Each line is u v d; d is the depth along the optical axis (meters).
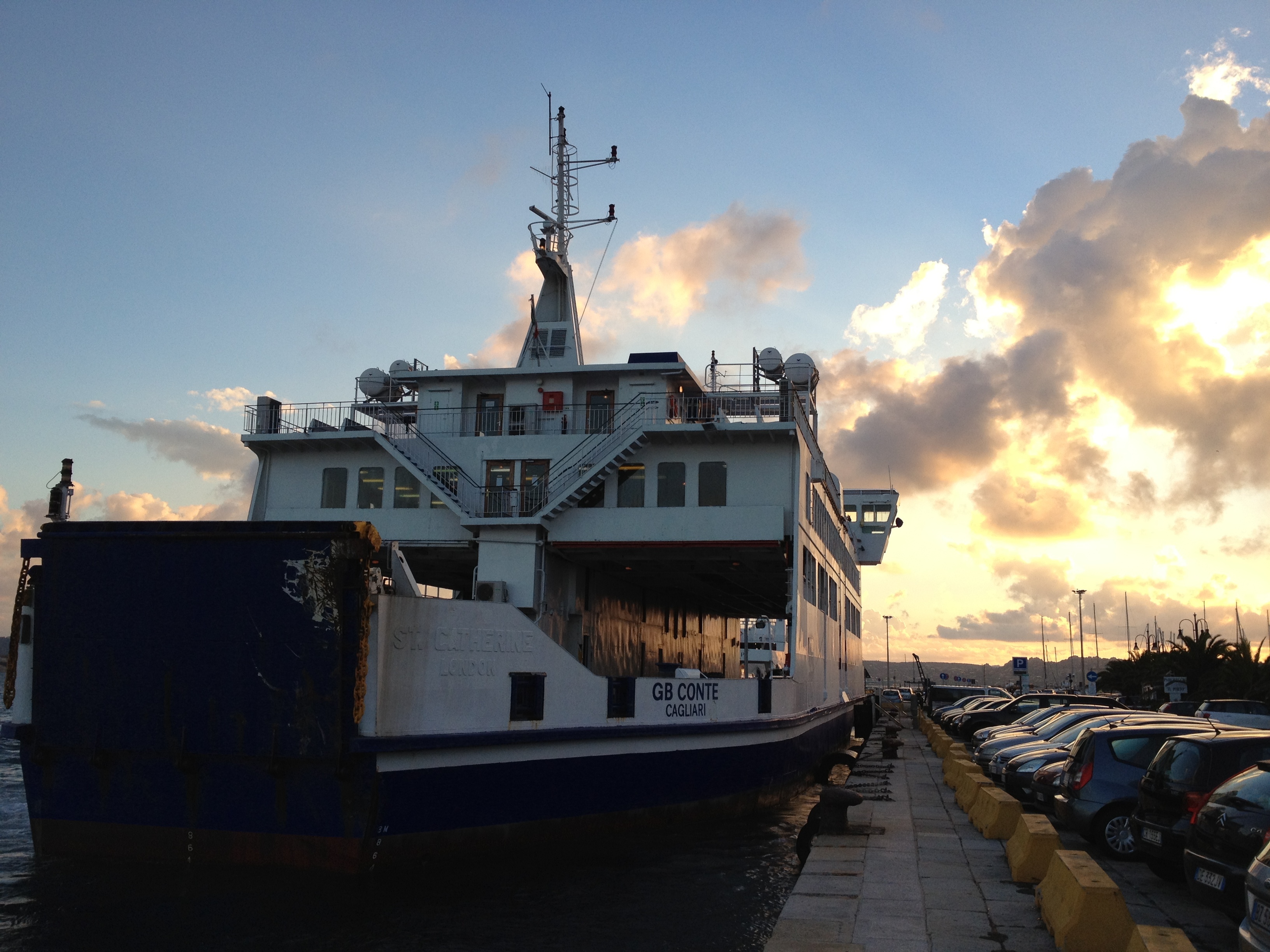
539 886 15.56
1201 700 56.22
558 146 34.53
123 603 15.55
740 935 13.16
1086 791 14.53
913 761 30.84
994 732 31.02
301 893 14.52
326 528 14.51
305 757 14.79
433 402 31.86
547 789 17.70
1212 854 9.48
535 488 29.11
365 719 14.74
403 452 30.31
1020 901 11.52
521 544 28.44
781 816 23.91
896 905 11.35
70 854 16.05
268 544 14.80
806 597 30.00
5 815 22.36
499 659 16.94
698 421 29.17
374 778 14.64
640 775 19.83
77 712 15.86
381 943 12.41
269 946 12.25
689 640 48.31
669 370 30.12
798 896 11.84
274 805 15.07
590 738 18.61
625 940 12.83
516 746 17.06
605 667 35.19
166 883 14.89
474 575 32.47
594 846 18.70
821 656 34.97
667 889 15.70
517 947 12.43
